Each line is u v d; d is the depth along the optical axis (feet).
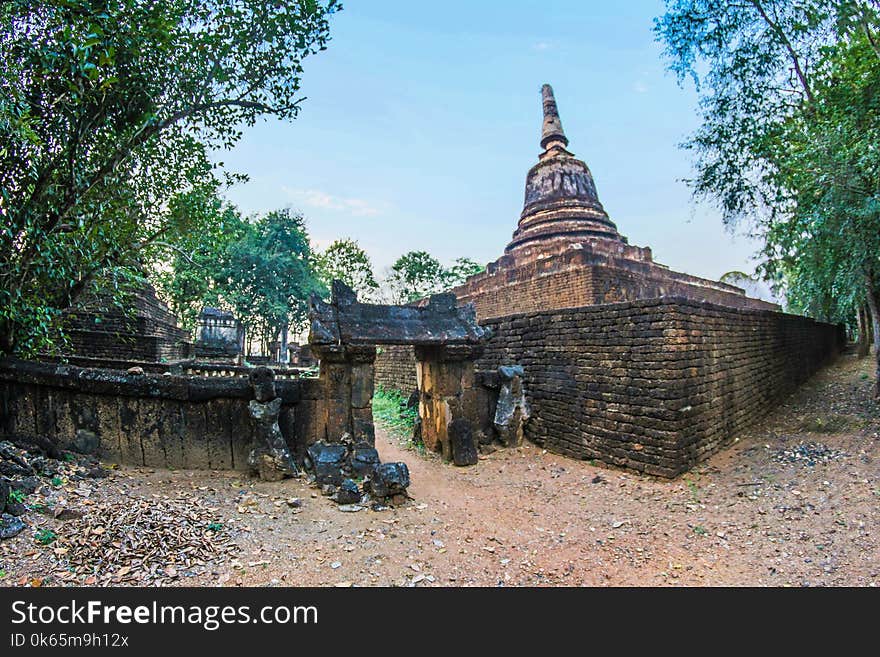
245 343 127.24
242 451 23.02
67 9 17.46
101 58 17.83
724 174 31.24
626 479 23.91
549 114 76.38
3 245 18.98
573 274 51.83
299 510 19.06
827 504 18.34
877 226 24.27
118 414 21.62
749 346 31.58
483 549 16.72
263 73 25.38
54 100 19.79
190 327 105.70
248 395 22.95
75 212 21.21
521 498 22.68
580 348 28.32
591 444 27.25
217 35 23.67
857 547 14.96
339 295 27.07
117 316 48.65
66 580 12.16
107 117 21.08
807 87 28.68
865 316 54.24
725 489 21.43
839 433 25.94
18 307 20.70
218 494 19.70
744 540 16.72
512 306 60.85
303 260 126.62
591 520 19.63
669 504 20.56
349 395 25.21
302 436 24.47
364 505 20.29
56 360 34.24
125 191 23.34
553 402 30.35
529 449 30.81
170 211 26.86
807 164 25.59
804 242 29.12
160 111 23.49
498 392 32.07
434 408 30.94
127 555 13.47
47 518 14.74
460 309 31.35
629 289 54.95
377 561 15.19
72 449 21.07
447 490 23.75
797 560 14.82
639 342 24.61
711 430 25.64
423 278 125.29
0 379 21.17
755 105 30.22
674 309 23.11
